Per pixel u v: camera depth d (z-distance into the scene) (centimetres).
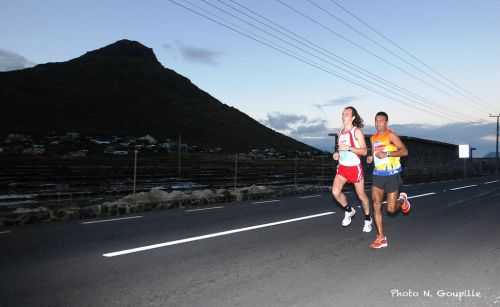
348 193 1497
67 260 452
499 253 506
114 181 1423
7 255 474
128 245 534
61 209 793
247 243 555
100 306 313
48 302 319
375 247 531
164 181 1544
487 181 2816
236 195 1217
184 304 319
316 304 322
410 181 2497
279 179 1980
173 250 507
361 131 601
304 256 483
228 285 369
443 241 581
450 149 3759
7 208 809
